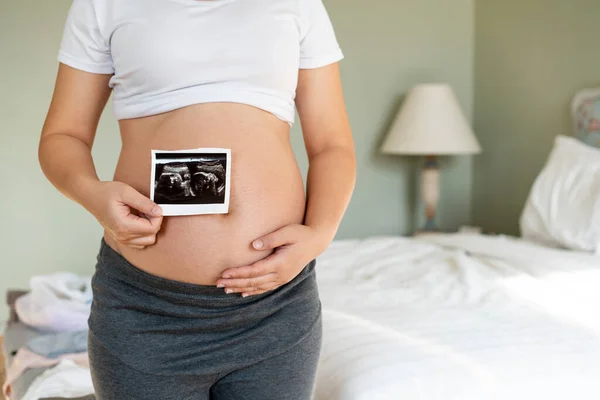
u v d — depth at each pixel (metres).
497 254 2.71
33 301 2.31
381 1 3.93
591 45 3.34
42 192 3.38
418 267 2.61
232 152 1.06
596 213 2.67
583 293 2.21
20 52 3.29
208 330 1.03
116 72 1.09
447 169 4.18
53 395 1.74
